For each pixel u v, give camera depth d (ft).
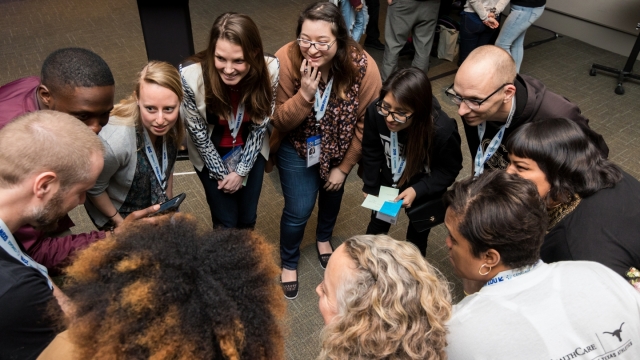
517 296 3.06
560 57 16.02
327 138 6.31
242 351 2.06
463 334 2.92
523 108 5.13
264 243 2.45
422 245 7.20
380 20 18.69
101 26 17.03
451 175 6.06
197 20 17.94
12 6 18.80
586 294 3.01
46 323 3.01
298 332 6.74
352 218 9.08
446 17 15.12
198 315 1.98
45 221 3.42
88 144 3.43
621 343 2.89
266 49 15.58
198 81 5.29
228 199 6.64
